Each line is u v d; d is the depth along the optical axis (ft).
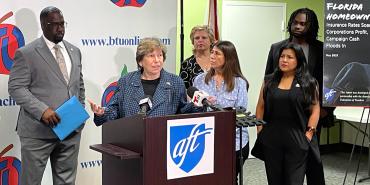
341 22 11.05
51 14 9.53
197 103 7.19
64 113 9.42
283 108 10.29
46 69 9.47
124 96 8.30
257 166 18.11
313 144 10.49
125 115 8.16
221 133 6.13
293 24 11.91
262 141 10.64
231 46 10.03
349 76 11.13
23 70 9.30
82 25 11.45
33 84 9.44
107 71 11.94
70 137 10.00
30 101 9.21
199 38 12.05
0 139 10.55
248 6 19.07
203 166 6.01
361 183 15.85
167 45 12.76
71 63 9.95
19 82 9.28
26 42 10.68
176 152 5.78
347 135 21.31
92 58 11.69
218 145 6.12
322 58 11.90
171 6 12.73
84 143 11.80
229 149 6.22
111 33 11.89
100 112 7.93
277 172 10.52
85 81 11.66
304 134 10.31
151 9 12.42
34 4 10.73
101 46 11.78
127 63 12.20
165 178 5.74
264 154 10.68
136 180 5.91
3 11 10.37
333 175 16.81
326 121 12.46
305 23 11.73
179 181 5.84
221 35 18.56
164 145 5.71
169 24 12.75
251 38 19.31
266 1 19.47
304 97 10.18
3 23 10.38
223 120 6.14
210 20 15.47
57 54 9.73
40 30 10.84
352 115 16.58
